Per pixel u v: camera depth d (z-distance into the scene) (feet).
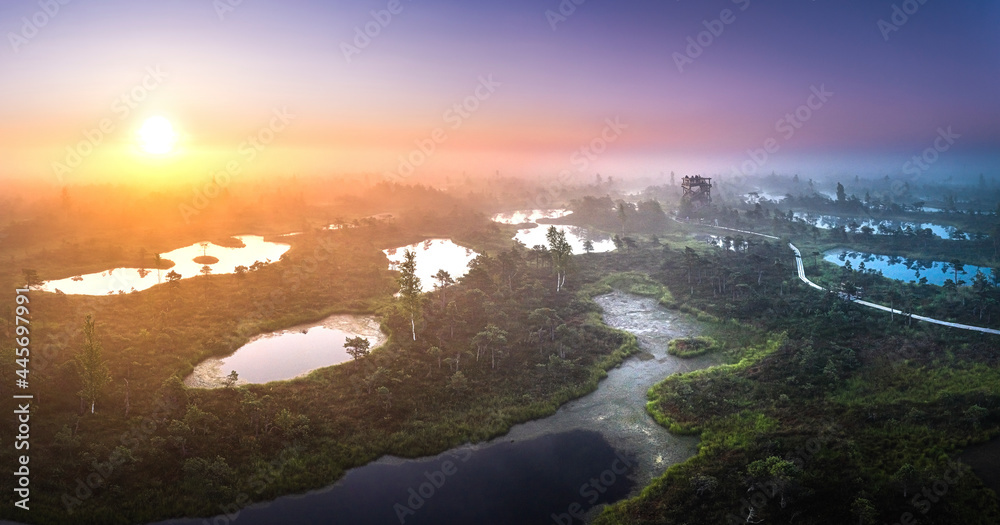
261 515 186.09
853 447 199.00
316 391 260.21
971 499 169.48
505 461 216.13
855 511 165.58
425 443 224.94
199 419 226.38
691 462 205.98
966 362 263.08
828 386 251.60
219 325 343.05
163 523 180.96
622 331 339.57
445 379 271.69
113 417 228.22
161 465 201.36
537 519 183.93
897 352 281.33
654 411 245.04
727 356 303.27
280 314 369.30
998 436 202.08
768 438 211.61
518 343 315.99
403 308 357.00
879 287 393.09
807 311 344.90
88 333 231.71
